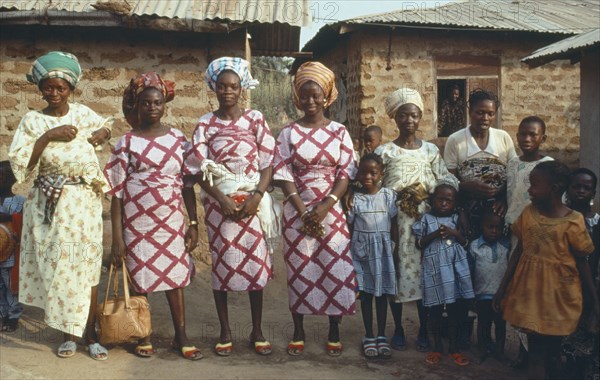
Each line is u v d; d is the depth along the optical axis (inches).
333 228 171.5
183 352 166.2
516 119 379.6
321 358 171.6
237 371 159.2
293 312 173.9
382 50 362.0
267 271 171.9
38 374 149.6
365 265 176.2
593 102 331.0
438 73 368.5
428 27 349.7
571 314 142.6
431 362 169.8
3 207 183.9
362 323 204.7
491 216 171.5
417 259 177.5
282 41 366.9
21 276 161.8
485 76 373.1
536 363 147.1
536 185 144.9
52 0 237.9
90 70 241.9
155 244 163.3
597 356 146.6
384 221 175.0
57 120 160.6
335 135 173.2
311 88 169.8
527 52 377.1
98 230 163.8
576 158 385.7
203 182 166.9
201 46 244.4
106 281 221.5
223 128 169.0
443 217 175.5
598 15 410.3
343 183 171.9
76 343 171.2
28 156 155.8
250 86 174.4
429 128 368.2
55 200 156.3
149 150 162.7
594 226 154.3
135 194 162.4
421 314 181.6
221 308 171.6
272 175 172.6
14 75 239.8
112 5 222.4
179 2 246.1
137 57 243.3
